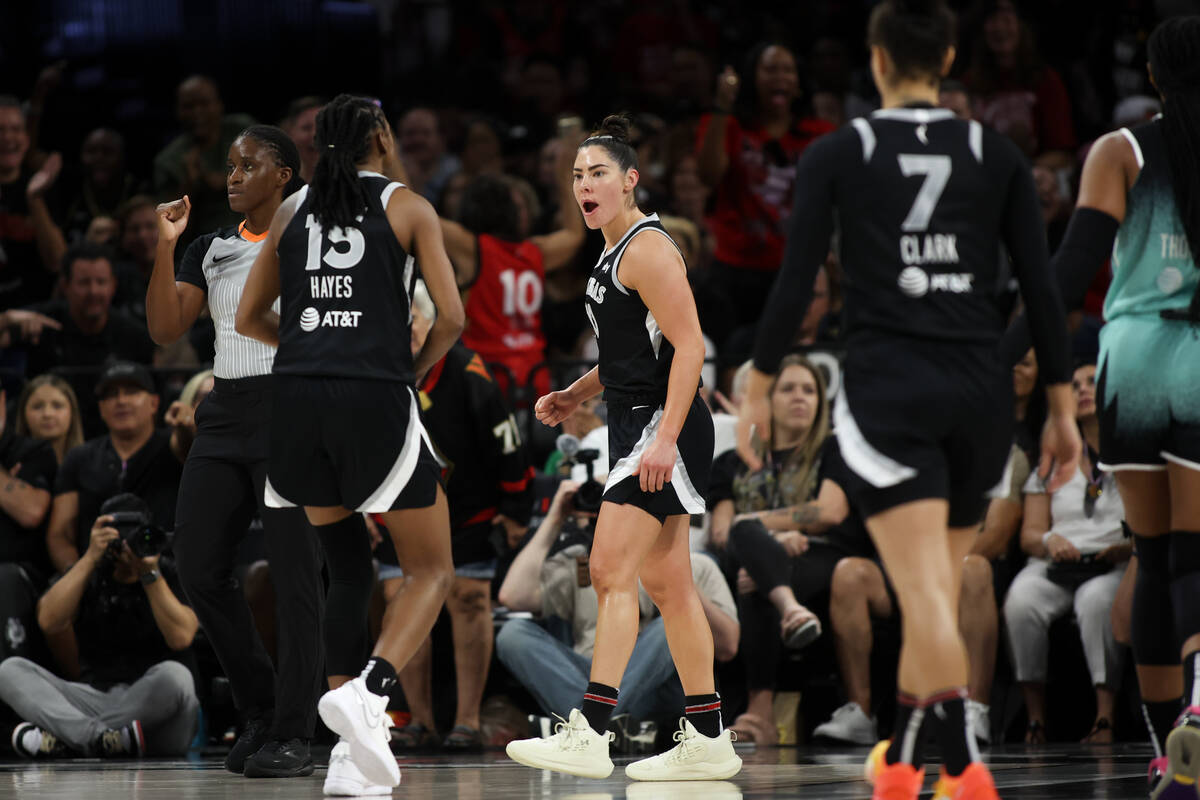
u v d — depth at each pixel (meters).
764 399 10.34
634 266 13.55
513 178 31.31
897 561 9.90
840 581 21.48
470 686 21.28
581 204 13.91
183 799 12.28
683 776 14.28
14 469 22.69
